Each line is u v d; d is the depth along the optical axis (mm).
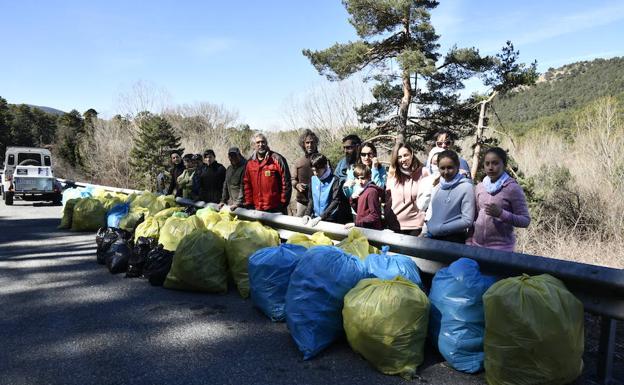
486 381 2943
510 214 3607
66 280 5500
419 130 15250
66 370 3121
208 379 2977
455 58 13258
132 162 35688
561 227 7809
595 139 12258
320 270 3545
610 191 9047
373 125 15945
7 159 18969
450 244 3795
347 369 3129
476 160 12625
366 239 4410
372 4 13445
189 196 9375
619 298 2785
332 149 13617
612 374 3000
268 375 3033
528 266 3207
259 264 4141
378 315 3031
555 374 2660
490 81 13211
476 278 3191
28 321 4090
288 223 5844
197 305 4512
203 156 8555
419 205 4719
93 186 15203
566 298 2754
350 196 5434
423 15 13492
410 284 3275
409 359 3049
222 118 44000
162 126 35312
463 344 3074
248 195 6820
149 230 6273
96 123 40875
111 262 5812
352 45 14500
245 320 4086
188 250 4855
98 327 3924
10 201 15977
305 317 3416
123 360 3270
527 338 2664
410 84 14227
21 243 8016
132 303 4582
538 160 13867
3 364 3227
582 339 2797
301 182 6570
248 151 35781
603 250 6746
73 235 8859
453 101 14117
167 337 3693
